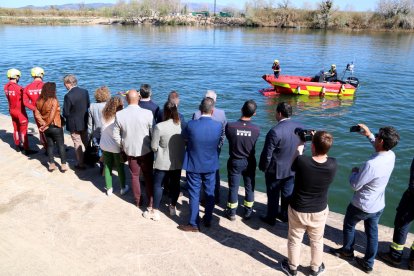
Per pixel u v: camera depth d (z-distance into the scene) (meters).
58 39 44.03
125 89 18.98
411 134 12.84
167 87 19.70
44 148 7.85
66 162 7.27
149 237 4.90
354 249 4.78
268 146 4.71
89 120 6.63
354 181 4.09
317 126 13.87
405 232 4.29
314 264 4.16
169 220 5.35
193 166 4.79
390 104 17.22
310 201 3.86
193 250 4.66
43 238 4.82
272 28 72.50
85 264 4.35
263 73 24.42
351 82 18.98
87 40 43.81
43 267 4.29
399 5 68.44
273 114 15.38
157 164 5.02
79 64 26.28
